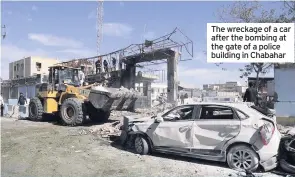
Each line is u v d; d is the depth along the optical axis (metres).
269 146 7.17
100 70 28.22
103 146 10.23
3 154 9.06
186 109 8.60
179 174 7.16
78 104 15.16
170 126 8.52
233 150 7.52
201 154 7.96
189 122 8.27
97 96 14.62
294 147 7.37
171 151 8.49
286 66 15.73
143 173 7.23
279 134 7.58
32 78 33.78
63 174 7.15
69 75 17.62
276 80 14.79
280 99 14.67
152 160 8.40
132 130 9.29
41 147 10.01
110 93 14.27
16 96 35.38
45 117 18.30
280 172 7.28
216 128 7.81
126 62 26.97
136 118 10.26
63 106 15.58
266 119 7.66
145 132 9.00
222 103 8.06
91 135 12.20
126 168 7.64
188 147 8.16
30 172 7.29
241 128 7.47
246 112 7.64
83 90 16.12
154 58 25.58
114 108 15.15
